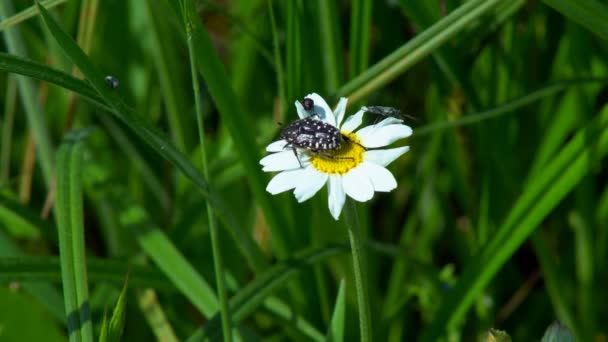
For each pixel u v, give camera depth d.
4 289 0.34
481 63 0.38
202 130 0.29
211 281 0.37
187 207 0.38
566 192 0.34
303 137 0.26
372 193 0.25
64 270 0.30
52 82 0.28
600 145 0.33
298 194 0.26
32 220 0.37
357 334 0.37
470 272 0.35
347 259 0.37
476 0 0.31
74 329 0.29
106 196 0.37
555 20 0.39
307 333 0.34
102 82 0.28
